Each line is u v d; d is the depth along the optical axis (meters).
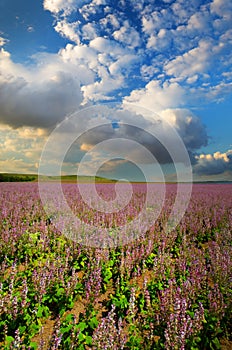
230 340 3.96
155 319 4.05
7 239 6.71
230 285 4.82
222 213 11.48
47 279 4.96
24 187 22.89
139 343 3.62
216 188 28.67
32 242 7.00
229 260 5.58
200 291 4.94
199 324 3.75
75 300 5.00
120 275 5.75
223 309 4.15
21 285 5.18
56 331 3.45
